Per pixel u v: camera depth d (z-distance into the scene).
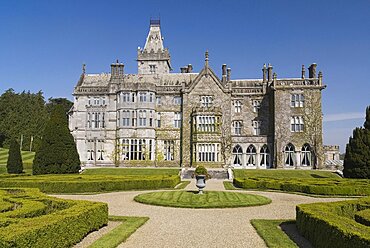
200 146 61.34
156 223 18.41
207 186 38.41
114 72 66.75
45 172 45.00
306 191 32.47
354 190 31.12
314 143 61.25
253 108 66.19
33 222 12.51
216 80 64.06
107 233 15.90
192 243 14.61
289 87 62.38
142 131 63.47
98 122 65.75
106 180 34.59
